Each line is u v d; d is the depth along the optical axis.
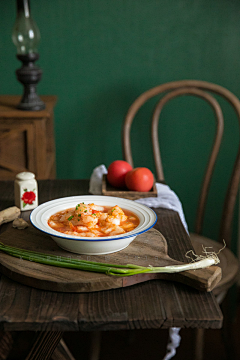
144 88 2.22
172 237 1.01
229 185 1.83
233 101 1.83
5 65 2.16
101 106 2.25
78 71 2.19
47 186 1.40
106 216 0.91
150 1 2.10
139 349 1.92
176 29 2.13
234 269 1.53
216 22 2.12
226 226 1.86
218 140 1.88
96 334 1.74
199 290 0.77
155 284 0.79
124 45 2.16
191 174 2.35
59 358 1.29
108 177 1.32
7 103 1.95
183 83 1.85
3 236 0.94
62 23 2.12
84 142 2.30
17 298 0.74
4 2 2.07
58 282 0.75
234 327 2.18
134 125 2.27
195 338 1.61
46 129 1.90
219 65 2.18
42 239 0.93
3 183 1.39
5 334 1.24
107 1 2.09
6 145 1.82
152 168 2.34
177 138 2.29
